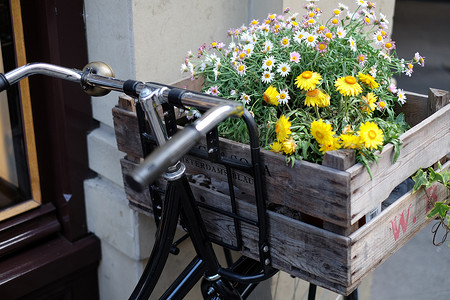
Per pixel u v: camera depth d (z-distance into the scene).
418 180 1.45
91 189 2.06
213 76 1.68
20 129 1.99
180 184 1.33
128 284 2.11
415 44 7.76
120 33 1.77
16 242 2.00
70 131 1.97
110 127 1.99
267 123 1.47
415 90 5.83
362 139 1.25
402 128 1.62
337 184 1.24
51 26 1.82
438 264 3.29
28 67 1.34
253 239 1.45
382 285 3.11
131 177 0.89
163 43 1.82
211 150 1.29
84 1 1.85
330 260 1.32
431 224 3.66
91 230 2.15
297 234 1.35
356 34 1.63
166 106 1.25
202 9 1.89
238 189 1.55
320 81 1.53
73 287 2.18
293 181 1.31
